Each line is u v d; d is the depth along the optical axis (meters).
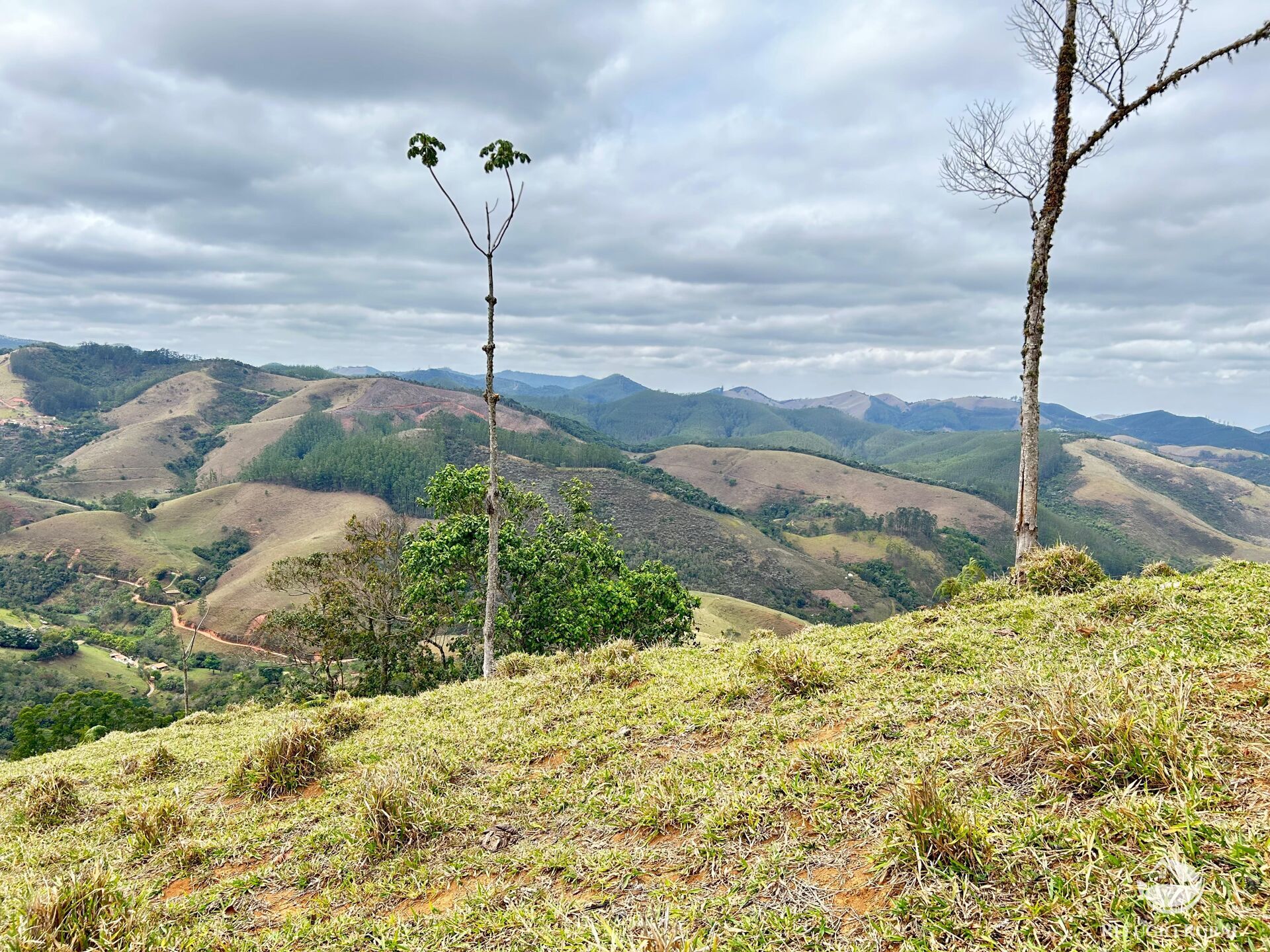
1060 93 11.02
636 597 27.67
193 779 8.29
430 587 24.86
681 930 3.10
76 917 4.22
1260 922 2.21
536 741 6.77
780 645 7.70
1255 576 7.25
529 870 4.30
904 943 2.73
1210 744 3.33
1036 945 2.48
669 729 6.22
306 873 4.93
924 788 3.39
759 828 4.03
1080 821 3.04
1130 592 6.95
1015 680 5.01
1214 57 9.77
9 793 8.80
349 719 9.36
